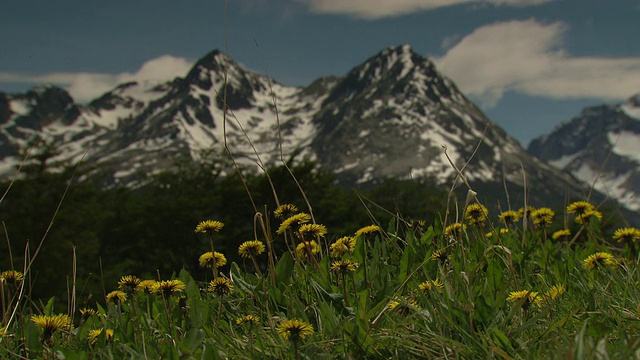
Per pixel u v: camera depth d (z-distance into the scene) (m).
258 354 2.51
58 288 36.66
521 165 4.01
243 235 48.56
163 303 3.30
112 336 2.77
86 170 44.47
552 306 2.80
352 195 53.69
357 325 2.43
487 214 3.96
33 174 41.41
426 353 2.32
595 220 4.31
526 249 3.80
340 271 3.04
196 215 50.16
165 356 2.31
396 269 3.61
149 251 50.09
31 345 2.78
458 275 2.96
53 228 40.38
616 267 3.54
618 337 2.39
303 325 2.22
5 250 38.00
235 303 3.44
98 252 49.09
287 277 3.45
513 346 2.38
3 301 3.08
